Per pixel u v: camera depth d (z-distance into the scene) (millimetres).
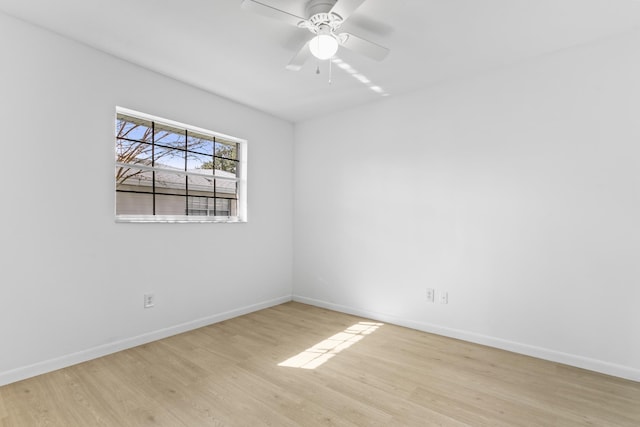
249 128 3766
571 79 2479
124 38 2381
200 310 3277
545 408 1917
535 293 2633
